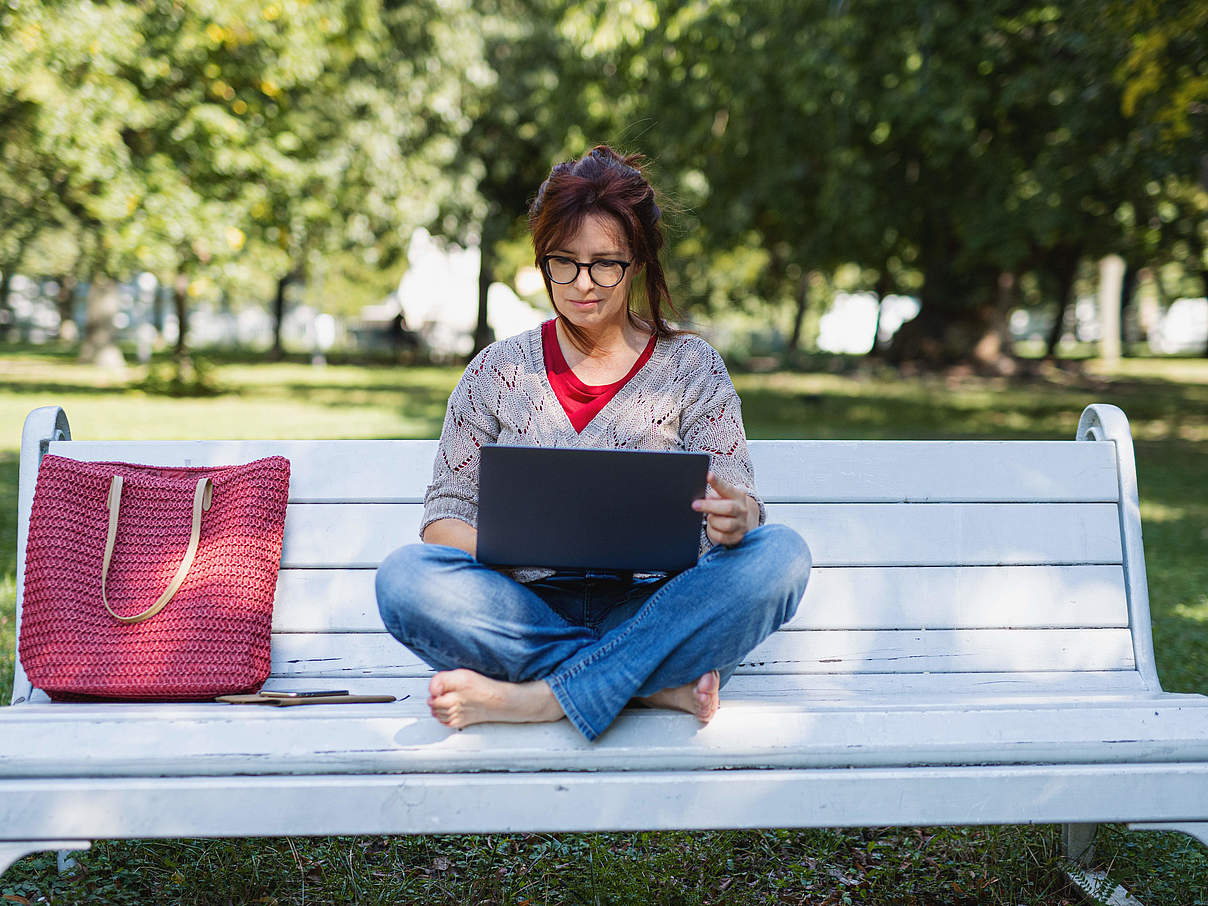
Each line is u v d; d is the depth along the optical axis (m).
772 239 18.31
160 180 13.06
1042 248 17.80
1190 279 45.84
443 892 2.51
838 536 2.59
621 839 2.78
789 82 12.28
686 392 2.32
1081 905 2.50
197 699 2.27
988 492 2.64
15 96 12.96
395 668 2.46
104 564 2.31
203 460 2.54
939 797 1.97
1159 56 8.57
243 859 2.55
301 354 36.69
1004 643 2.57
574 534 2.08
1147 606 2.59
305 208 14.86
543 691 1.99
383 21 16.47
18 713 2.04
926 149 13.27
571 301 2.21
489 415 2.33
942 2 11.42
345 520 2.53
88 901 2.39
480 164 20.47
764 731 1.99
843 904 2.49
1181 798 2.00
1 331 44.97
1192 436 14.18
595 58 13.82
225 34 12.62
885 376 24.58
